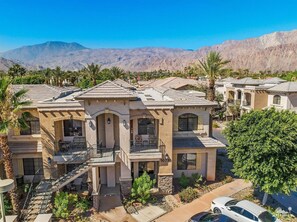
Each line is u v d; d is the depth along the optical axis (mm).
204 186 23469
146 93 31844
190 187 22609
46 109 20781
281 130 17625
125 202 20734
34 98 25172
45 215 15867
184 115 25016
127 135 21438
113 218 18609
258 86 49344
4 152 17484
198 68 46719
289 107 40562
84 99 20109
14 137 22891
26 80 69312
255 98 46469
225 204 18109
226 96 60125
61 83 87625
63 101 21922
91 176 21172
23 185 22234
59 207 18266
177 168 24703
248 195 22000
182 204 20750
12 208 18328
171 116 21922
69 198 19672
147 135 23828
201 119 25203
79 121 23094
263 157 18047
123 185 21984
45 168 21203
